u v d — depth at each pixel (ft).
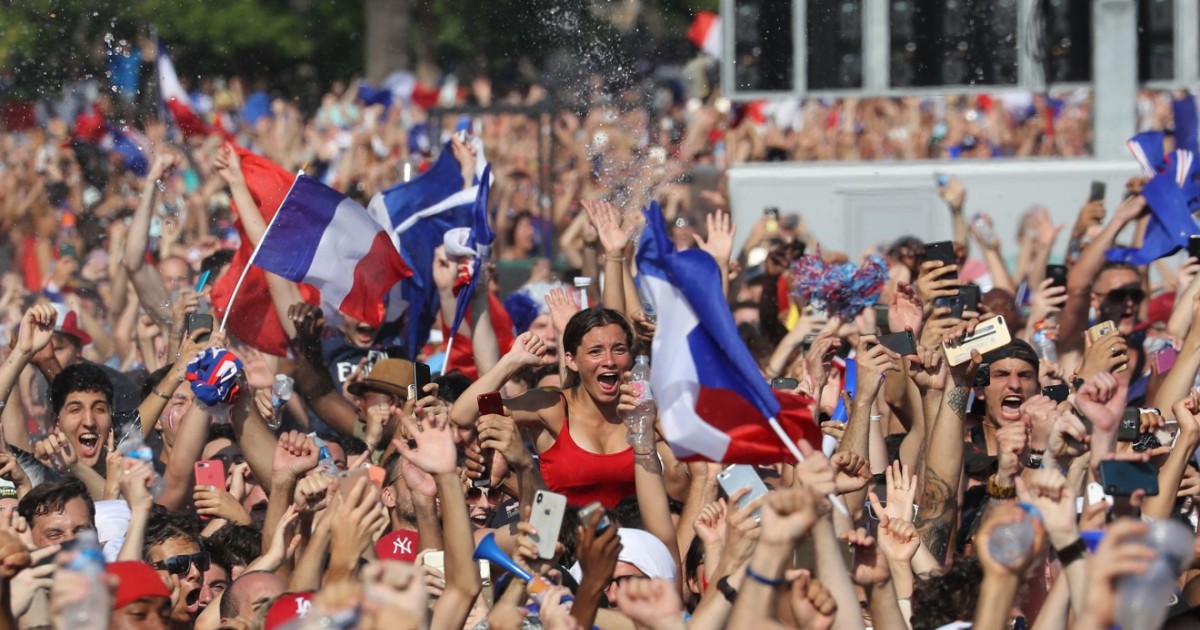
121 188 167.12
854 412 64.23
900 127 153.79
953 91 135.13
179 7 245.04
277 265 83.30
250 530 65.16
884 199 131.95
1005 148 151.74
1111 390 56.39
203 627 58.49
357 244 84.74
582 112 176.24
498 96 246.88
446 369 83.10
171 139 150.71
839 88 135.95
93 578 43.70
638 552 56.03
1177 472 59.98
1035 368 71.36
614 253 81.20
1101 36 131.75
